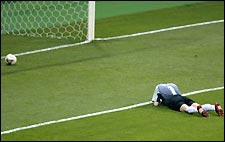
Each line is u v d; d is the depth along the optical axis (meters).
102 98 34.50
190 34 45.50
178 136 29.88
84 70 38.47
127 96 34.75
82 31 45.41
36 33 45.09
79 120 31.73
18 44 43.03
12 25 46.50
